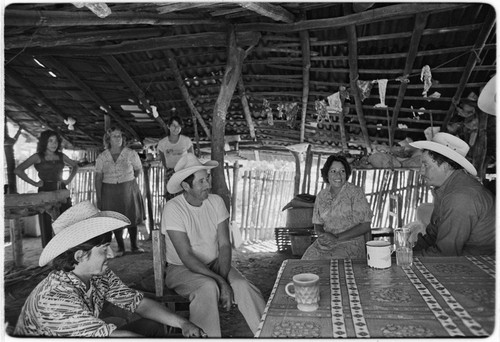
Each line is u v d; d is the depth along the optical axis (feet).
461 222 7.91
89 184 26.18
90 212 6.78
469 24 13.17
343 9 13.85
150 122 24.61
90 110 23.98
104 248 6.50
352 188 11.48
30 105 24.30
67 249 6.23
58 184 17.06
